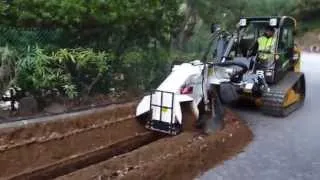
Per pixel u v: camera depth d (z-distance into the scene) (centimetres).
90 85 716
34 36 659
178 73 601
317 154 576
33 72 615
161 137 639
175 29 911
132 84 811
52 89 663
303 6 3284
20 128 547
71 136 586
